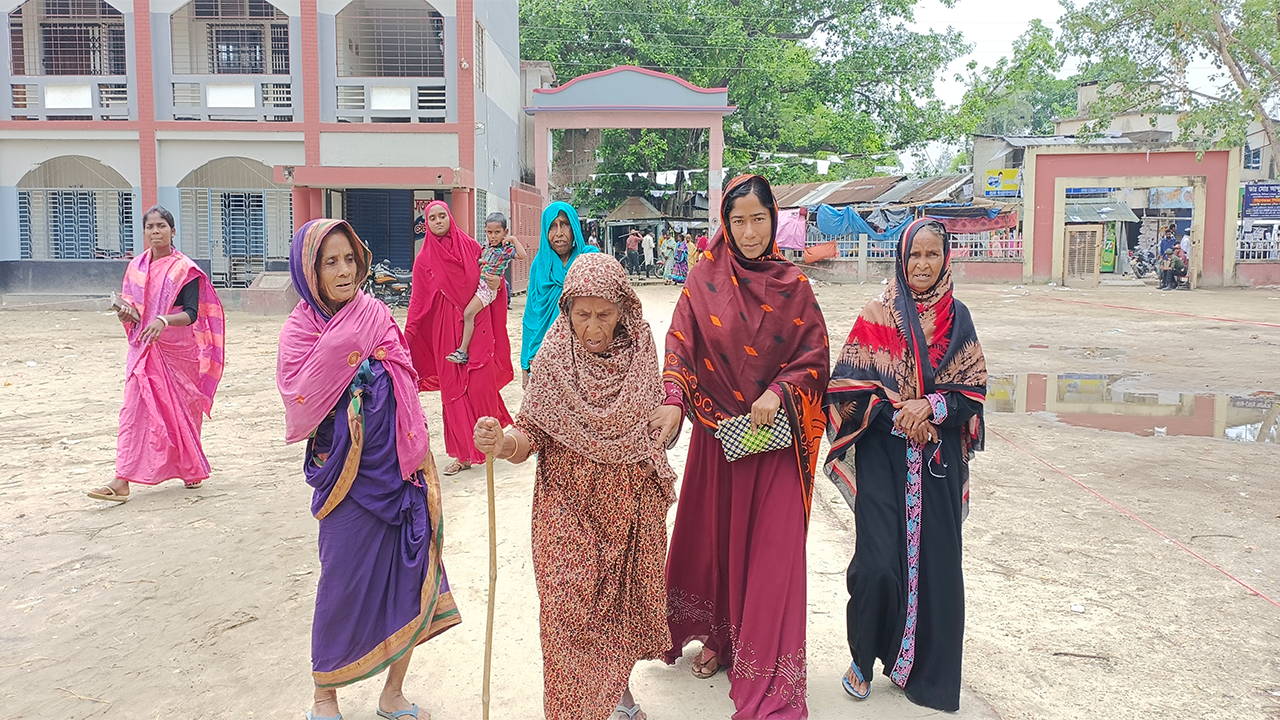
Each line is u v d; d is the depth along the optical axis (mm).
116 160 20234
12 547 4969
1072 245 30422
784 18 38594
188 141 20109
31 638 3854
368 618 2979
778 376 3115
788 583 3074
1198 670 3471
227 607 4160
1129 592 4262
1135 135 36688
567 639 2801
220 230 20984
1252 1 24078
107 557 4816
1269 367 12070
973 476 6461
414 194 21438
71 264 19359
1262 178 36000
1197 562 4676
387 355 3029
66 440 7578
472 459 6391
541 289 6676
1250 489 6141
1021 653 3607
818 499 5762
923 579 3143
